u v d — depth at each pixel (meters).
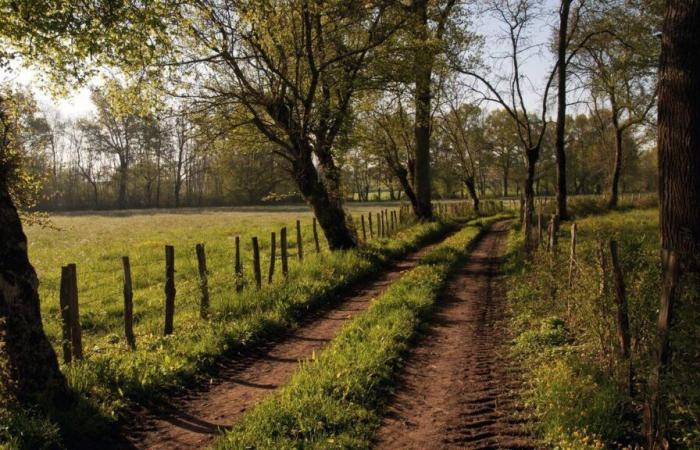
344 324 10.42
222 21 14.84
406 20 17.62
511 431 5.79
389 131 30.27
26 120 9.01
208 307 10.63
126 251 24.25
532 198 29.12
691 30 7.96
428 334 9.51
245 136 18.92
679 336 4.81
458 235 26.22
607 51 32.53
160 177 89.81
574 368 6.76
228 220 48.47
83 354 8.29
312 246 23.31
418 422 6.02
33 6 7.36
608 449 5.10
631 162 68.69
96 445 5.76
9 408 5.86
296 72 16.78
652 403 5.00
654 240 14.98
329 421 5.80
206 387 7.45
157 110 15.16
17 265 6.04
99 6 8.04
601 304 6.73
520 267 15.15
